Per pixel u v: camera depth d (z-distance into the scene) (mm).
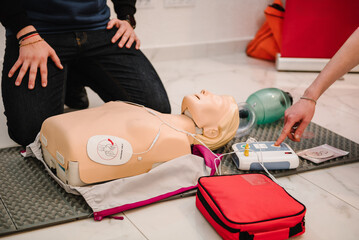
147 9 2555
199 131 1388
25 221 1086
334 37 2469
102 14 1606
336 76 1291
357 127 1779
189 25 2734
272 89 1772
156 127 1226
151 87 1605
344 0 2371
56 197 1191
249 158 1339
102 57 1588
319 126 1748
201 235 1076
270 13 2605
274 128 1716
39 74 1432
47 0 1447
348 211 1197
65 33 1507
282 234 1027
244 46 2965
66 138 1143
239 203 1048
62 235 1061
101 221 1118
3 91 1428
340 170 1418
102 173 1163
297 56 2537
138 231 1085
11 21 1354
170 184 1221
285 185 1314
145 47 2643
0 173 1309
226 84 2318
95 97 2037
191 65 2654
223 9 2799
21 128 1399
